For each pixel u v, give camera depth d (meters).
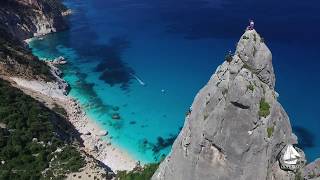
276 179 55.06
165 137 122.19
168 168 61.84
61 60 181.88
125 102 144.75
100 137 121.88
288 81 150.62
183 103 143.38
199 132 55.69
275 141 53.41
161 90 153.12
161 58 183.38
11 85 130.75
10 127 105.31
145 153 114.44
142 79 163.12
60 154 95.75
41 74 153.00
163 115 135.38
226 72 54.00
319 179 51.81
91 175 88.44
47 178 87.19
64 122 124.12
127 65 177.38
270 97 53.00
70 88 156.75
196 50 189.38
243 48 52.75
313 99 138.12
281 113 54.50
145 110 138.62
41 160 93.25
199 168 56.22
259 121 52.09
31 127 104.75
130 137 122.44
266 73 52.88
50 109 127.75
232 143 52.88
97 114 136.25
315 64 162.38
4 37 172.88
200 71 168.25
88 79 164.62
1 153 94.44
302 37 191.12
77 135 121.50
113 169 106.56
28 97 124.56
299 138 117.81
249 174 53.53
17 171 89.56
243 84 51.44
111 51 194.88
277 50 178.12
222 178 54.75
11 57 150.50
